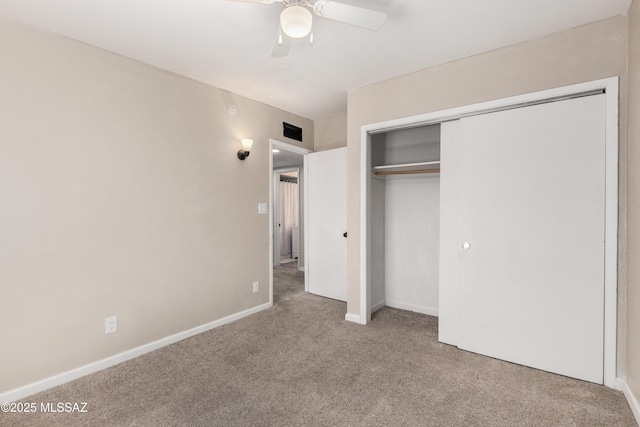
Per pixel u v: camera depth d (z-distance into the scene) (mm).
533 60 2258
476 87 2488
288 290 4531
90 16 1953
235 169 3309
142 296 2566
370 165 3176
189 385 2102
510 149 2373
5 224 1931
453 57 2535
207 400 1938
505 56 2365
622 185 1986
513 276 2369
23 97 1995
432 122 2768
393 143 3684
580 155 2119
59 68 2141
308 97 3439
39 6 1846
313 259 4332
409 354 2529
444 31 2166
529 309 2312
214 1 1830
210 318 3070
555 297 2215
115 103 2408
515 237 2359
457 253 2648
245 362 2408
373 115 3045
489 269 2471
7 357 1938
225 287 3211
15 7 1848
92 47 2297
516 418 1762
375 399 1943
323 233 4199
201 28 2109
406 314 3465
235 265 3309
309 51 2438
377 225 3607
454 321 2682
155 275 2648
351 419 1762
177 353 2562
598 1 1856
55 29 2086
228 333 2959
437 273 3406
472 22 2062
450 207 2689
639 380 1725
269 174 3703
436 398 1950
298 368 2316
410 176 3588
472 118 2539
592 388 2037
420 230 3521
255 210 3529
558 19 2031
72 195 2193
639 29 1733
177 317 2805
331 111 3963
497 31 2168
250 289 3477
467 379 2160
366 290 3162
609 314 2029
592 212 2080
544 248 2250
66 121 2168
